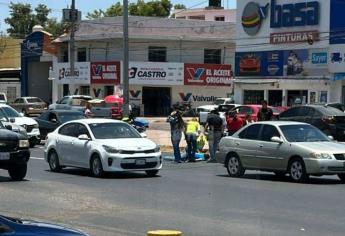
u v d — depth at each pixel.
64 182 17.81
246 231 10.57
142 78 60.28
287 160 18.05
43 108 58.56
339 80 43.75
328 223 11.34
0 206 13.41
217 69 62.56
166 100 61.84
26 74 73.19
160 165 19.58
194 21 64.25
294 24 46.72
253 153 19.02
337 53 43.72
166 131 41.72
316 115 30.64
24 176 18.28
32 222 5.88
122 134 19.97
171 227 11.00
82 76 62.44
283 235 10.20
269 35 48.56
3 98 60.47
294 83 46.47
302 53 46.22
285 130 18.55
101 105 47.66
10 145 17.58
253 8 49.69
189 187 16.77
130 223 11.45
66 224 11.30
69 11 47.72
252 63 49.94
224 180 18.55
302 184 17.47
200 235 10.26
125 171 19.98
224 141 20.19
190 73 61.59
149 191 15.91
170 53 63.28
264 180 18.58
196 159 25.61
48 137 21.53
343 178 18.03
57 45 67.25
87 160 19.55
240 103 50.56
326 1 44.59
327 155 17.30
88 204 13.76
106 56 63.31
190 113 39.56
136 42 62.25
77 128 20.48
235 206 13.38
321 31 44.91
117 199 14.48
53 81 66.81
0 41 85.94
